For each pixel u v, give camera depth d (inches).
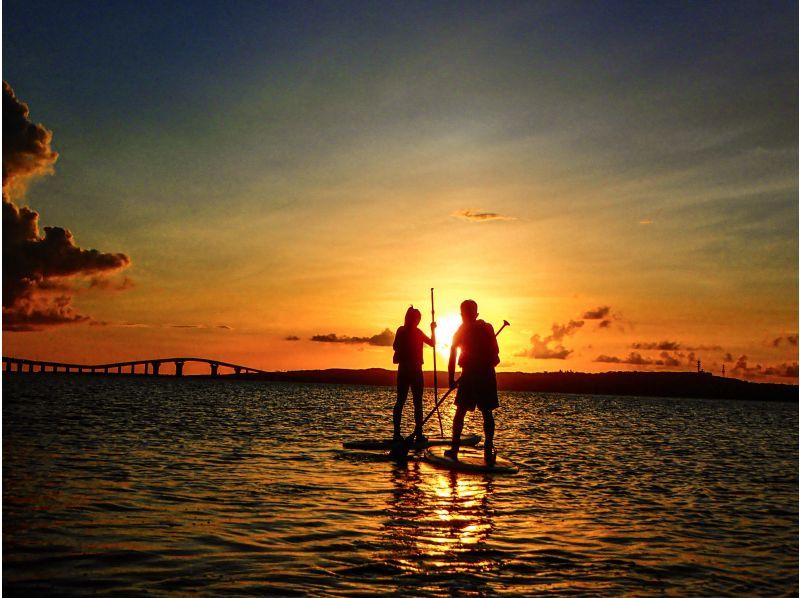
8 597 189.2
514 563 239.5
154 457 476.4
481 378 494.0
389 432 781.3
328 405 1485.0
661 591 216.2
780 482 477.4
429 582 213.9
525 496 377.4
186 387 3036.4
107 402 1230.9
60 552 232.7
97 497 324.5
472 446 645.9
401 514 313.3
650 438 845.8
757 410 2267.5
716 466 562.3
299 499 341.7
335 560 234.7
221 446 563.5
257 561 230.8
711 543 284.5
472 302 506.3
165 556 233.0
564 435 850.8
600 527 304.3
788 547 282.2
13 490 331.0
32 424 690.8
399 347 591.2
